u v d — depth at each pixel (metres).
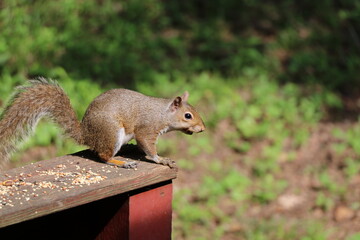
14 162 10.31
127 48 14.33
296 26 16.33
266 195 10.91
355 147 12.57
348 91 14.54
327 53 15.64
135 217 5.30
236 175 11.38
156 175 5.33
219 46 15.06
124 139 6.18
